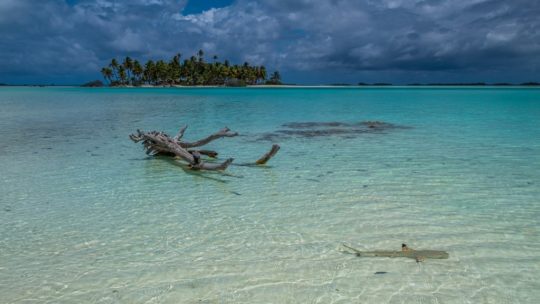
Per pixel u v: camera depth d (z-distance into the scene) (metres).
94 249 6.50
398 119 26.05
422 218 7.70
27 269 5.87
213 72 146.25
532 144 15.67
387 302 5.00
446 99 52.50
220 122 25.02
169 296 5.17
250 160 13.50
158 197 9.32
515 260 5.98
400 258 6.08
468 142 16.39
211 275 5.66
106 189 9.99
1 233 7.15
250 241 6.77
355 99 54.50
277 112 32.72
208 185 10.38
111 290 5.31
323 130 20.94
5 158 13.74
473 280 5.46
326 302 5.02
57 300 5.10
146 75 143.00
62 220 7.79
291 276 5.62
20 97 60.88
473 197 8.96
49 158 13.80
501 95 65.25
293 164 12.68
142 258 6.18
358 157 13.62
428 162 12.65
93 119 26.84
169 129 21.55
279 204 8.70
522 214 7.86
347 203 8.67
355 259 6.08
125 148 15.83
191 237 6.95
